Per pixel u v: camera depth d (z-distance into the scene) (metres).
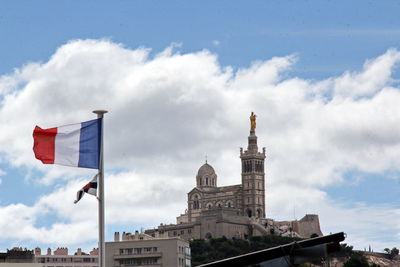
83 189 75.38
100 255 73.12
